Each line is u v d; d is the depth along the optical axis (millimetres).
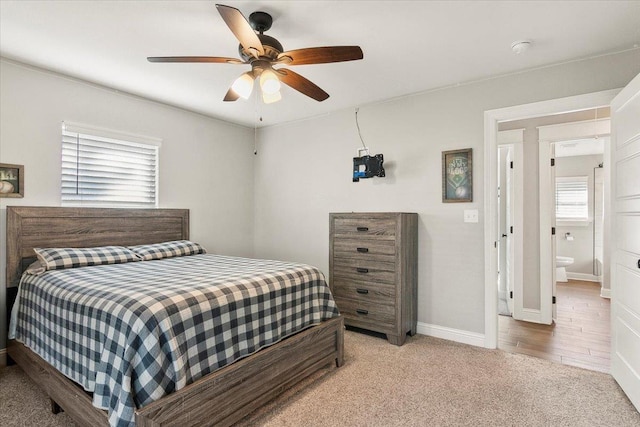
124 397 1436
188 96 3482
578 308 4320
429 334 3305
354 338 3250
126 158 3455
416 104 3389
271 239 4586
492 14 2037
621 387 2254
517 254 3828
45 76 2865
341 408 2061
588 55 2568
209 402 1717
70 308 1853
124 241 3318
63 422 1922
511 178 3949
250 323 2027
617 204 2334
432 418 1958
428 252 3314
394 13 2027
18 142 2734
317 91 2398
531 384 2344
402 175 3475
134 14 2037
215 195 4258
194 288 1870
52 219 2859
